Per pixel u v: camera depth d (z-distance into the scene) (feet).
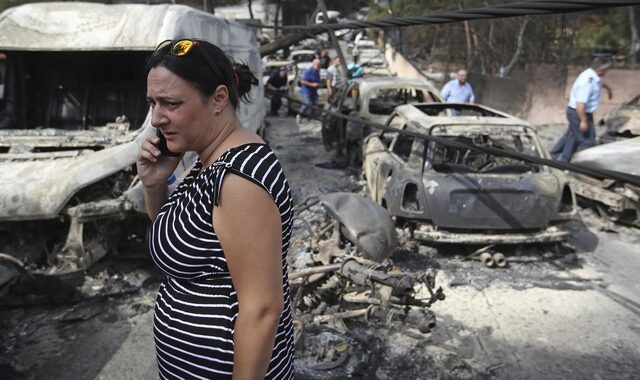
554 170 17.67
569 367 11.74
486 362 11.87
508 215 16.43
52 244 13.98
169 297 4.75
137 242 15.29
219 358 4.51
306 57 77.66
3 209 12.39
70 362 11.57
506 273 16.52
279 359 4.89
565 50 57.82
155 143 5.58
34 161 14.10
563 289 15.52
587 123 24.50
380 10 84.84
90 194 13.53
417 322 12.06
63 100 19.29
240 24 28.17
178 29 17.24
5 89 18.61
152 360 11.67
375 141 22.72
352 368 11.38
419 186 16.90
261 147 4.39
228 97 4.51
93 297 13.96
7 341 12.31
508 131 18.39
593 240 19.80
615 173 5.25
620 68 52.19
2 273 12.57
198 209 4.28
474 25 63.16
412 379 11.16
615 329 13.35
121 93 19.27
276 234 4.21
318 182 27.02
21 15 17.13
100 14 17.44
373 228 14.15
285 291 4.94
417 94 31.12
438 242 16.57
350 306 13.52
